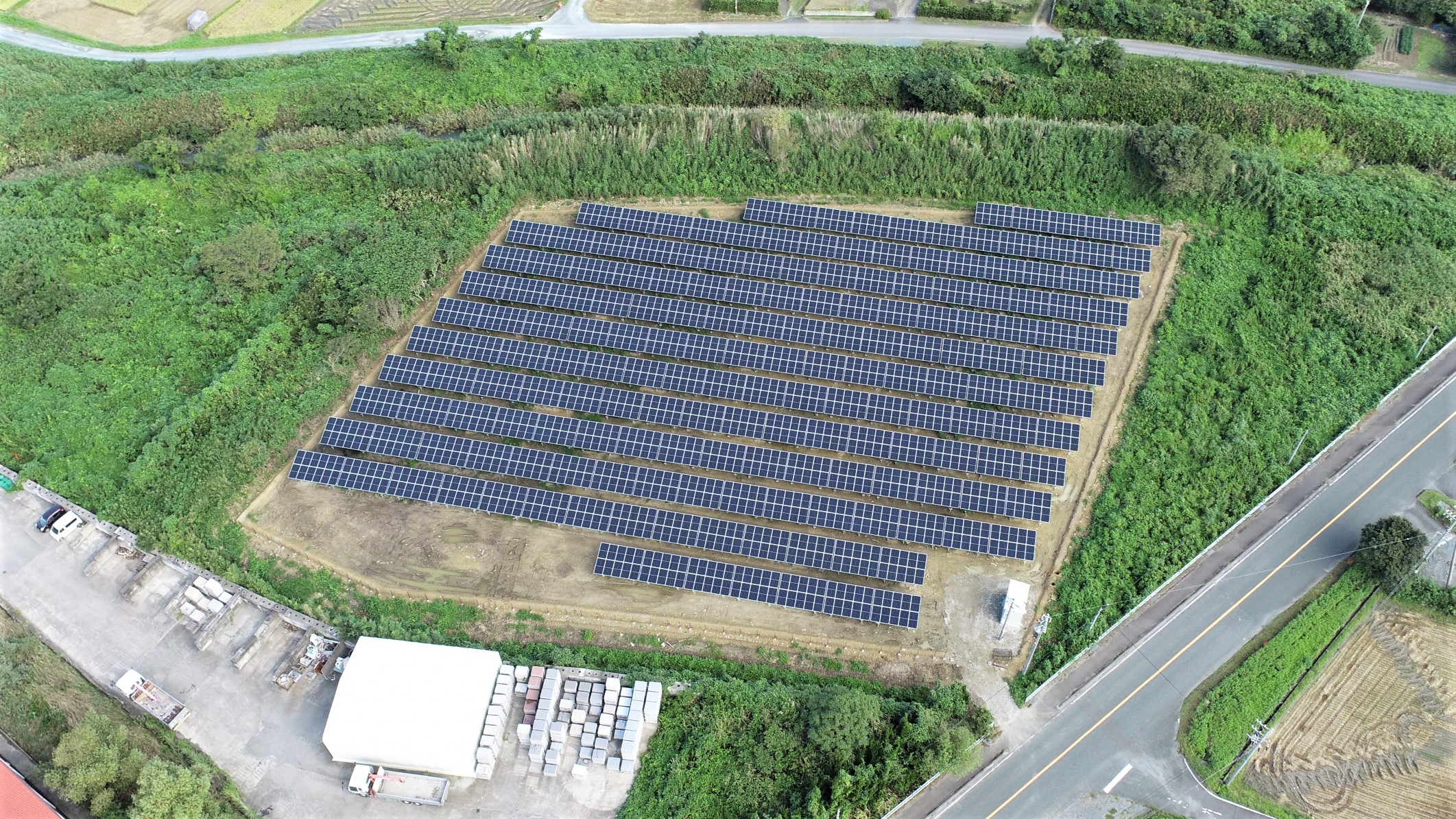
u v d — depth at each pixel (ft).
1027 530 245.86
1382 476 259.80
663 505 258.98
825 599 238.07
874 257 302.66
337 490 262.67
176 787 200.23
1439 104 346.74
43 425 271.69
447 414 269.85
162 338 289.74
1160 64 358.84
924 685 231.30
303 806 215.31
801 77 371.56
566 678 228.84
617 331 286.66
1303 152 337.11
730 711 223.10
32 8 419.54
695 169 329.31
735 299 294.46
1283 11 376.07
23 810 199.31
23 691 223.51
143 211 323.16
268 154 349.20
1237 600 240.94
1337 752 220.84
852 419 272.51
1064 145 321.93
